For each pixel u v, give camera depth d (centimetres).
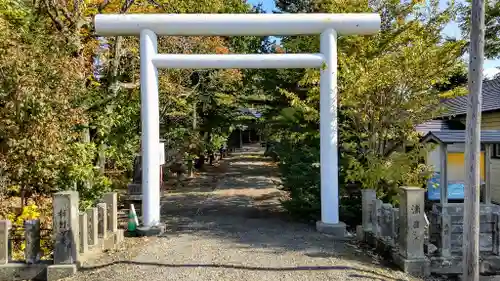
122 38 1066
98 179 830
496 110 1009
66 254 493
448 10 904
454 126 1264
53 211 494
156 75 714
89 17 968
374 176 730
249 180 1547
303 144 928
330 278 474
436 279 490
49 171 698
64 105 690
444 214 518
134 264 527
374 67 757
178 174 1602
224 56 711
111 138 976
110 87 980
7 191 730
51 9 873
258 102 1515
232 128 2289
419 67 752
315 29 703
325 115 714
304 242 641
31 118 655
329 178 715
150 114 705
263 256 560
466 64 861
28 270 494
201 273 493
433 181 823
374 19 697
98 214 600
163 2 1059
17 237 571
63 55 727
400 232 517
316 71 808
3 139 677
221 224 786
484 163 718
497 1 1266
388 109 771
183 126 1619
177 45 1153
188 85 1516
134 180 1059
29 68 645
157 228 693
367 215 644
